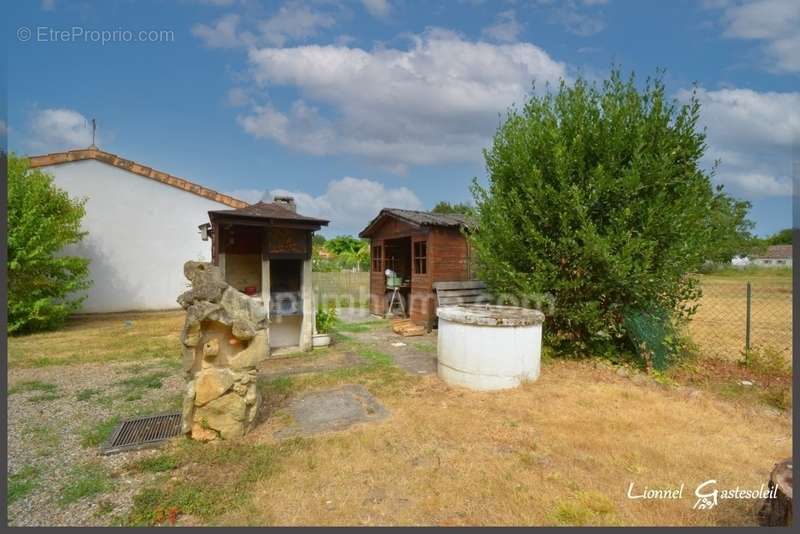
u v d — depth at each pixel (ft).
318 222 20.72
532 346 15.76
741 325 30.22
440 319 16.98
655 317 17.76
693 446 10.84
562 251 17.83
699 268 17.70
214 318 10.91
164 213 38.42
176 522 7.73
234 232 21.01
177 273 39.04
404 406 13.74
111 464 9.83
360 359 20.29
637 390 15.03
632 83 17.95
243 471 9.51
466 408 13.44
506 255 19.39
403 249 39.04
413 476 9.36
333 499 8.49
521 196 19.36
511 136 20.04
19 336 25.63
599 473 9.55
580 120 18.28
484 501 8.45
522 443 10.97
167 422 12.25
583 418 12.55
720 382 16.10
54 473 9.41
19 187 26.48
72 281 29.07
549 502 8.41
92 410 13.26
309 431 11.73
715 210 17.34
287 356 20.84
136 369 18.15
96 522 7.66
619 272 15.93
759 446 10.91
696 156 17.35
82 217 33.04
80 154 34.45
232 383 11.19
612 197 17.11
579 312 17.93
